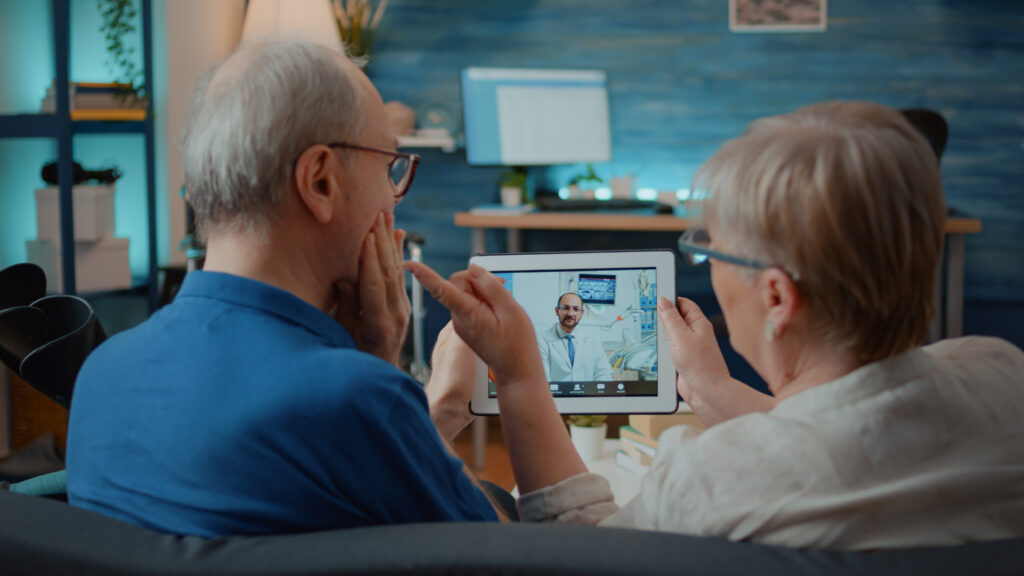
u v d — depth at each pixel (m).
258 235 0.79
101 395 0.77
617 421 3.15
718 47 4.36
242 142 0.76
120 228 3.72
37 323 1.05
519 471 0.88
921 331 0.68
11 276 1.09
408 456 0.73
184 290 0.79
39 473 2.87
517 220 3.72
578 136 4.24
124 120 3.38
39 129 3.06
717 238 0.73
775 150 0.67
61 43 3.03
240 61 0.79
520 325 0.88
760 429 0.66
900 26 4.27
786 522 0.63
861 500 0.61
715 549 0.57
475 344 0.88
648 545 0.58
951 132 4.32
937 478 0.63
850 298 0.67
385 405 0.71
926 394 0.66
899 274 0.65
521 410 0.88
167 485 0.70
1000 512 0.64
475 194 4.57
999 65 4.26
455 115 4.49
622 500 1.43
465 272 0.89
